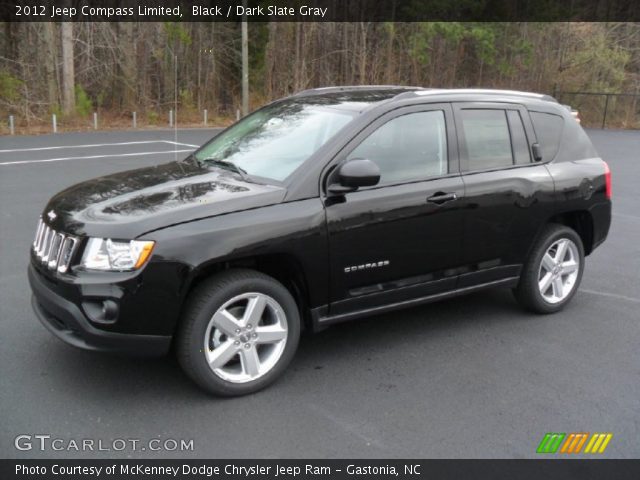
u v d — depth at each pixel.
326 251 4.02
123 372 4.13
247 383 3.87
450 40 37.31
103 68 28.23
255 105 32.59
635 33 41.94
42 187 10.61
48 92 25.42
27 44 25.36
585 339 4.96
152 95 30.08
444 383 4.16
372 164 3.90
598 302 5.87
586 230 5.70
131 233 3.48
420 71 38.31
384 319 5.26
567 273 5.54
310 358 4.48
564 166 5.34
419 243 4.44
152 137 20.66
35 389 3.88
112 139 19.56
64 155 15.09
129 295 3.46
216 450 3.33
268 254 3.81
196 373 3.70
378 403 3.87
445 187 4.52
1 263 6.36
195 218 3.63
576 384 4.20
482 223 4.75
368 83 35.75
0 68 25.14
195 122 28.77
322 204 4.00
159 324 3.56
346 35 34.94
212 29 30.94
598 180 5.55
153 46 28.81
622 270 6.98
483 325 5.18
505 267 5.05
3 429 3.45
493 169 4.87
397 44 37.00
